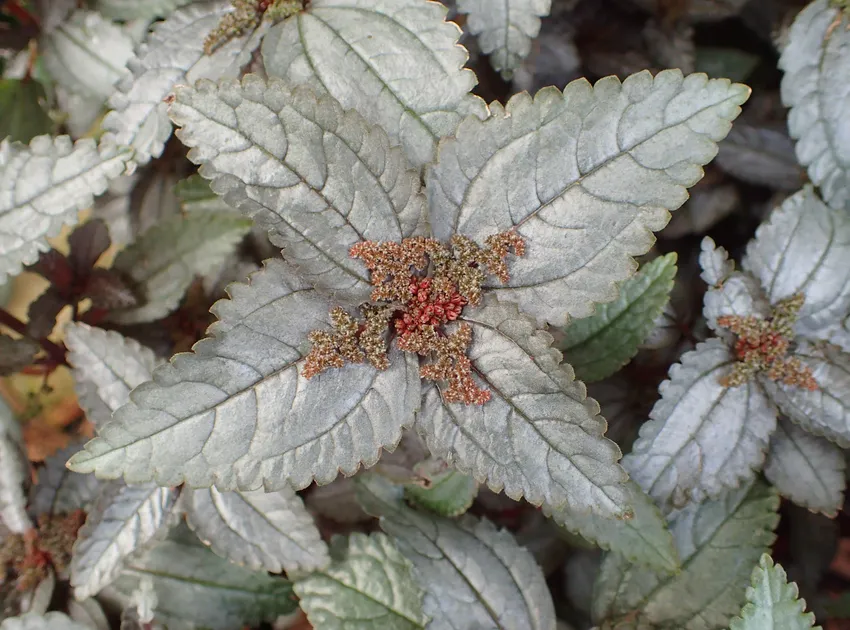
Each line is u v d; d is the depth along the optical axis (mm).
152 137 260
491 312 212
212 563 292
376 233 212
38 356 319
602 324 273
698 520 271
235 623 289
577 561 309
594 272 208
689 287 323
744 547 267
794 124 285
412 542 270
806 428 256
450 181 212
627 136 199
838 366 256
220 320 205
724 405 258
